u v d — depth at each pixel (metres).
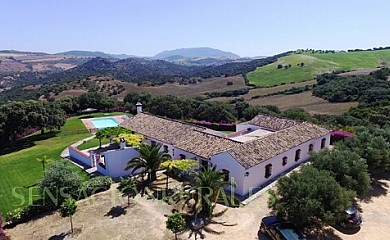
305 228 21.61
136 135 38.00
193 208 25.06
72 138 53.69
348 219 21.73
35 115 54.81
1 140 53.19
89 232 22.34
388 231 21.55
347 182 23.69
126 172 33.03
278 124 41.69
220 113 63.66
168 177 31.41
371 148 27.97
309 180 21.06
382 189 28.30
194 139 34.00
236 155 27.73
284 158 32.38
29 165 38.94
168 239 21.03
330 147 41.00
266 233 20.89
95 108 78.25
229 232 21.59
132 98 81.12
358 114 62.25
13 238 22.19
